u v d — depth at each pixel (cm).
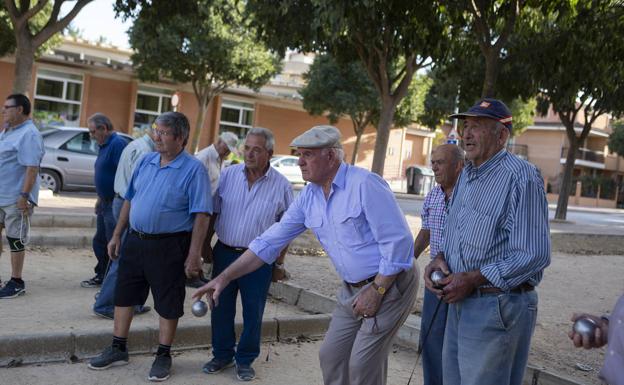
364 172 347
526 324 308
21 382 418
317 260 920
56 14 1163
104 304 549
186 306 625
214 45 2142
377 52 1292
